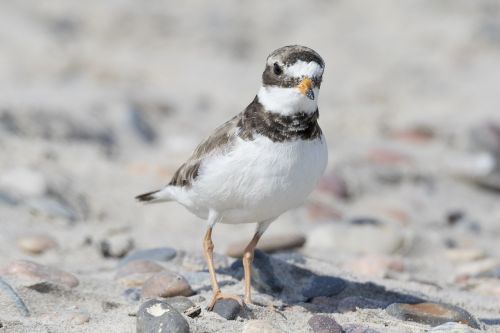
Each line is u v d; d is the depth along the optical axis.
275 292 8.23
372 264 9.69
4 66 20.27
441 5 26.98
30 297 7.72
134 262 8.75
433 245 11.35
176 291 7.83
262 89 7.15
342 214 12.67
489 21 25.38
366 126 18.09
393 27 25.61
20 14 24.41
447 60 23.05
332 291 8.29
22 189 11.62
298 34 25.27
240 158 6.99
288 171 7.00
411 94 20.58
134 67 21.72
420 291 8.94
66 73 20.59
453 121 18.22
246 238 11.09
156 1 27.09
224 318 7.18
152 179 13.05
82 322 7.22
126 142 15.73
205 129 17.34
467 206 13.93
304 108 6.95
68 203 11.66
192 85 20.83
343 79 21.77
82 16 24.98
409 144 16.89
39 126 14.91
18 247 9.70
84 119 15.95
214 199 7.29
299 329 7.12
